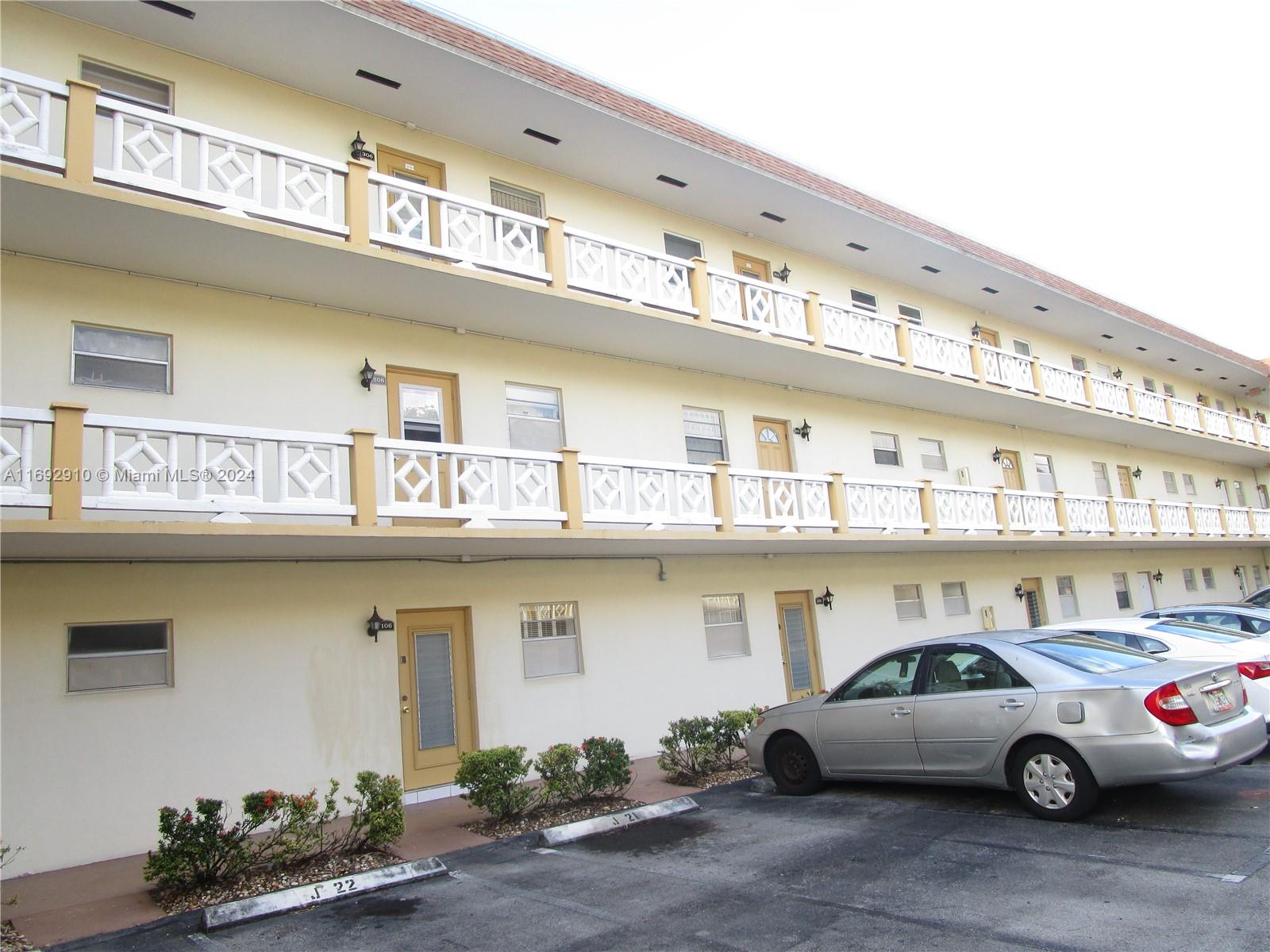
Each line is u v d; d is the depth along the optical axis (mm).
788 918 5551
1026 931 5023
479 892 6523
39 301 8805
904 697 8250
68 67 9531
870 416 18234
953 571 19250
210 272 9695
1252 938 4660
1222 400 33844
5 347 8523
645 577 13438
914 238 17672
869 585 17188
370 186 11195
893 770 8227
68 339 8906
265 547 9133
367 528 9078
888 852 6801
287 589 9812
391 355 11289
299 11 9969
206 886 6641
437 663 11008
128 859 8180
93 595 8570
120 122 8398
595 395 13438
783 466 16312
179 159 8719
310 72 11047
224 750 9062
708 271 13555
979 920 5238
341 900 6512
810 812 8359
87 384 8938
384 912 6203
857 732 8516
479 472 10219
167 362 9570
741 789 9648
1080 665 7508
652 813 8664
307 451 8945
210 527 8125
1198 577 29281
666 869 6848
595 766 9039
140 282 9492
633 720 12711
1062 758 7102
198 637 9117
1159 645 10805
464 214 10922
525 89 11766
